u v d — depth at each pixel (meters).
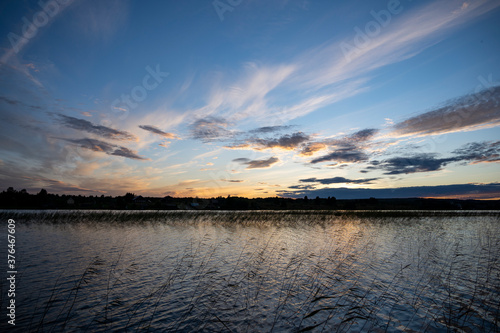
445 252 14.20
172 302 7.41
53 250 14.27
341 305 7.27
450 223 32.03
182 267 11.02
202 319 6.38
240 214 39.09
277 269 10.75
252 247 15.47
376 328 5.99
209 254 13.51
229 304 7.32
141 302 7.38
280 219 33.66
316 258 12.62
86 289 8.34
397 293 8.18
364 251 14.35
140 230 24.83
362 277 9.75
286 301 7.55
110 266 11.12
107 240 18.12
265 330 5.86
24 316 6.35
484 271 10.51
